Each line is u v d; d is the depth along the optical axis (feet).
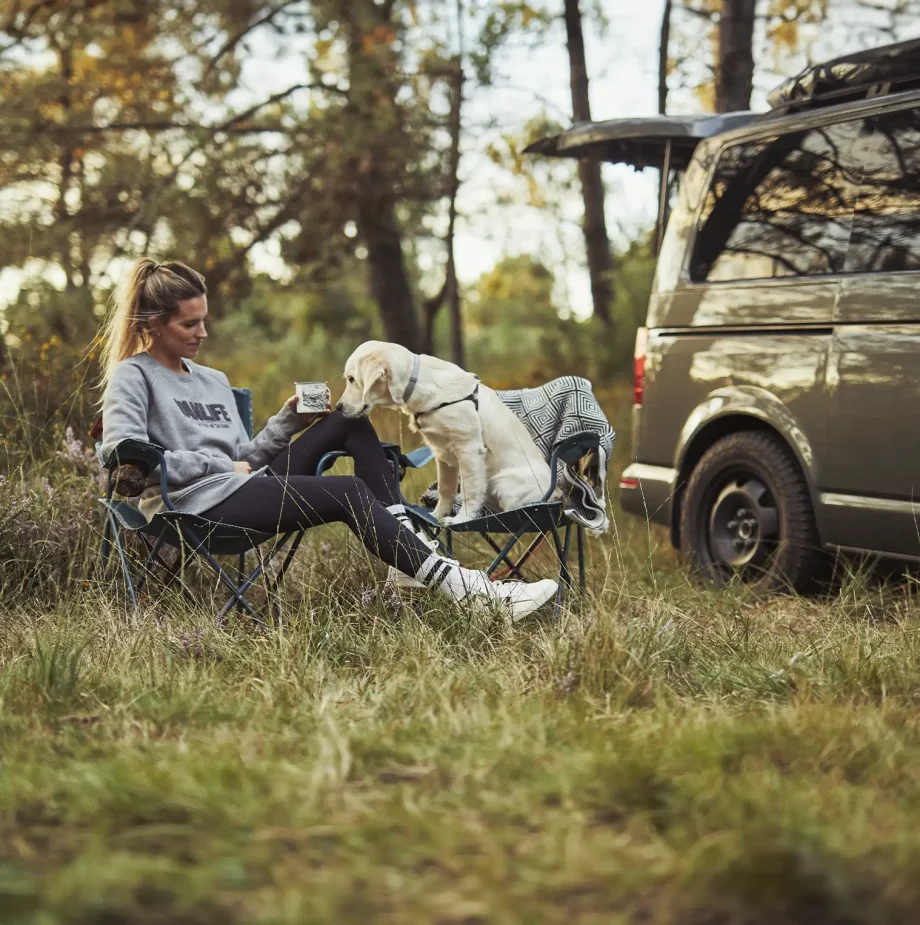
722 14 28.35
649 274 37.27
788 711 9.25
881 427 14.75
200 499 12.44
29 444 16.92
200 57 36.70
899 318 14.64
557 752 8.23
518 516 12.51
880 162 15.34
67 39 35.50
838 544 15.47
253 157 35.94
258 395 41.60
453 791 7.39
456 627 12.14
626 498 19.10
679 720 9.16
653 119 19.01
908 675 10.71
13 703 9.60
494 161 37.09
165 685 10.09
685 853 6.28
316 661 11.00
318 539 15.98
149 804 7.03
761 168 17.16
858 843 6.35
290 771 7.62
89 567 14.28
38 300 29.45
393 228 39.27
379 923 5.61
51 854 6.47
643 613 12.80
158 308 12.84
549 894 5.91
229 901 5.79
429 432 13.38
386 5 34.99
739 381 16.96
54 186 35.86
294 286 39.14
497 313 71.00
